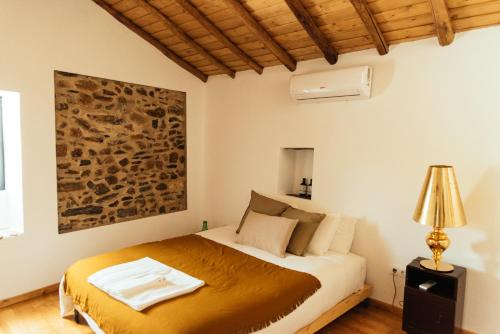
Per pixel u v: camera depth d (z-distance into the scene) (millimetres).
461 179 2639
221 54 3904
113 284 2201
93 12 3490
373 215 3129
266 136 3979
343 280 2760
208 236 3504
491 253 2516
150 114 4074
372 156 3119
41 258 3262
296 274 2521
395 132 2969
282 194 3949
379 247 3098
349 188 3281
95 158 3605
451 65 2654
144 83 3980
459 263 2656
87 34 3455
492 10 2334
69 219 3441
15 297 3104
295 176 4094
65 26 3293
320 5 2727
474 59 2547
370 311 3053
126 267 2486
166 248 3049
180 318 1839
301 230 3068
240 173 4289
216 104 4535
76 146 3447
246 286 2287
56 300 3164
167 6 3262
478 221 2564
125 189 3896
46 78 3186
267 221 3166
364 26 2812
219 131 4520
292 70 3650
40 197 3221
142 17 3596
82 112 3467
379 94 3047
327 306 2580
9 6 2932
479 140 2549
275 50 3354
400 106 2930
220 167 4535
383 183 3061
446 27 2475
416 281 2693
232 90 4324
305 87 3334
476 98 2549
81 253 3553
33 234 3195
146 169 4090
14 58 2980
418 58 2814
